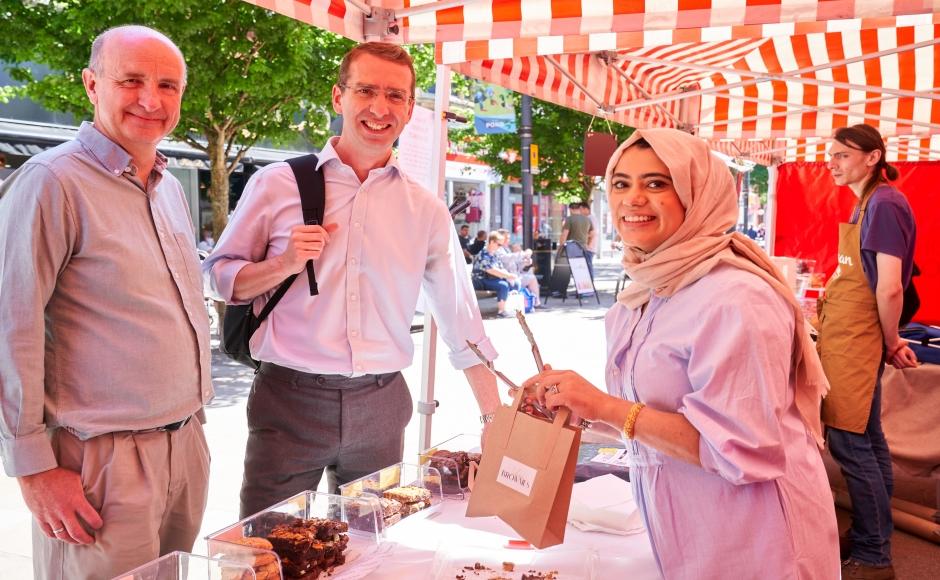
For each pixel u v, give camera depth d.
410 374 8.28
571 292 18.41
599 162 4.54
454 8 3.05
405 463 2.24
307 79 10.09
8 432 1.74
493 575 1.67
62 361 1.84
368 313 2.36
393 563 1.80
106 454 1.88
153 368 1.92
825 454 4.74
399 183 2.42
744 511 1.55
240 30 9.00
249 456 2.37
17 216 1.75
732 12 2.81
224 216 10.70
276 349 2.29
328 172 2.36
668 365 1.62
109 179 1.88
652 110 5.53
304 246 2.15
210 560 1.51
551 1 2.96
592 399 1.61
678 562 1.65
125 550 1.90
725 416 1.49
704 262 1.58
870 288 3.56
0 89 10.47
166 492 2.00
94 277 1.84
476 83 16.05
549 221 31.55
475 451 2.50
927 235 7.68
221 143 10.47
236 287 2.26
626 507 2.08
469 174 24.89
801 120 6.01
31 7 8.77
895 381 4.56
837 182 3.73
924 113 5.70
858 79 5.40
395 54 2.30
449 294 2.58
